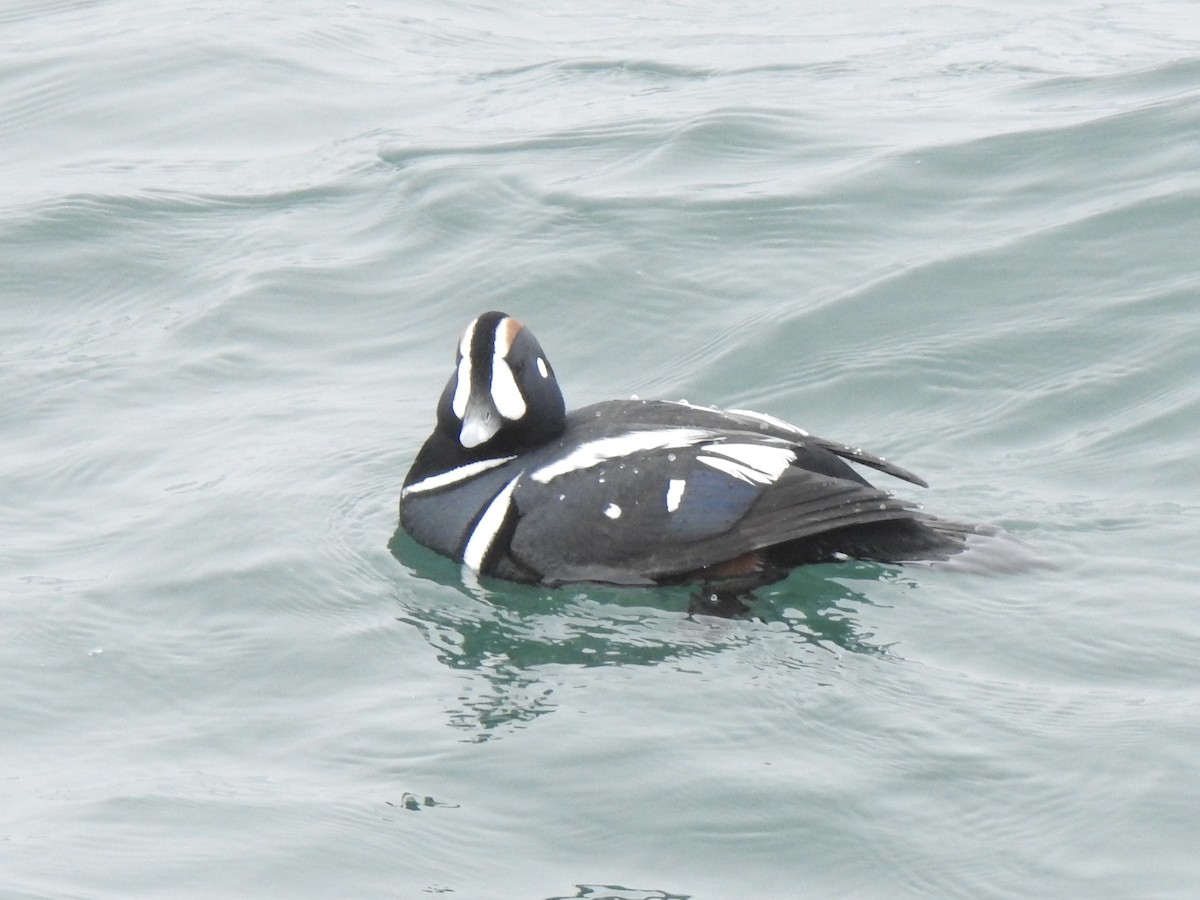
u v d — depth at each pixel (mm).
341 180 29297
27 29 36406
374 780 15242
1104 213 25516
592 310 24891
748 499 17812
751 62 33500
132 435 22469
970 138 28188
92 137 31359
